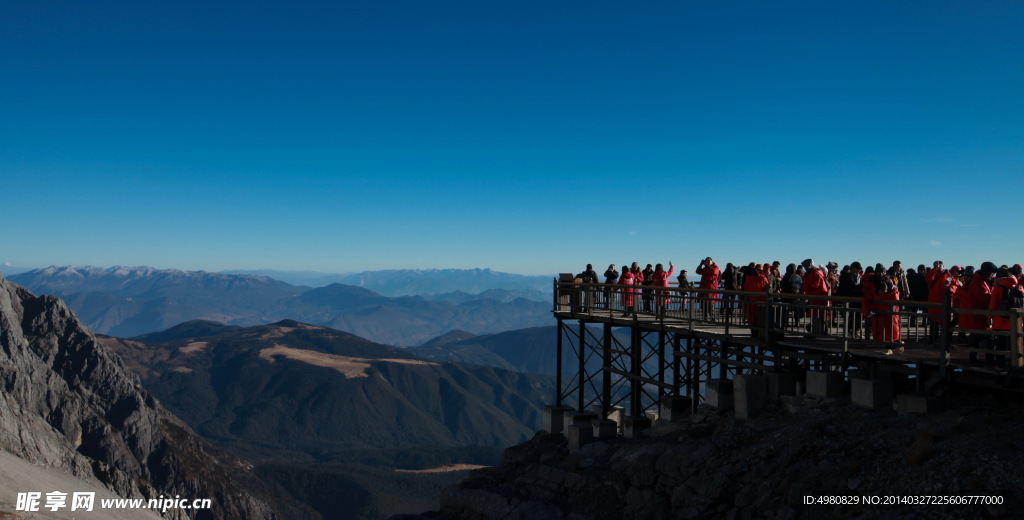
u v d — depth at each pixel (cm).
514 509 2189
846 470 1406
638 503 1842
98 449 15838
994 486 1134
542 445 2875
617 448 2247
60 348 19138
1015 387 1484
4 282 19825
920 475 1256
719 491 1591
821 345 1928
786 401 1986
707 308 2620
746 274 2302
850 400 1838
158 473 17388
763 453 1611
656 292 2719
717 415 2177
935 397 1617
